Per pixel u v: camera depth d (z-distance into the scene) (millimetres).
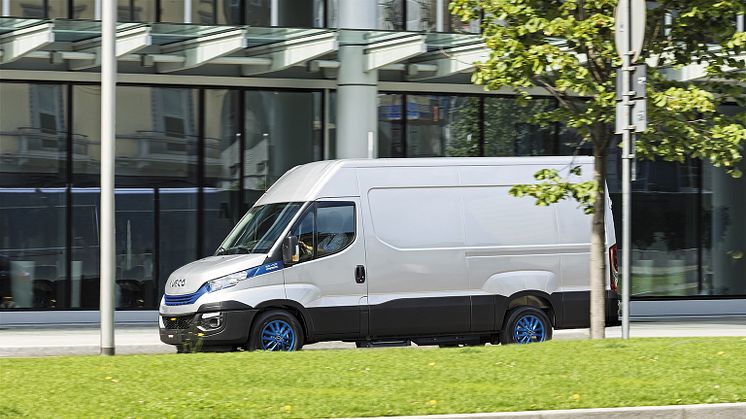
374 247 39625
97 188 55219
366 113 54406
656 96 36469
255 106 56906
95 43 51625
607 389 25891
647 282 61312
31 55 51125
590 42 36594
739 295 62531
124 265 55500
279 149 57219
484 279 40750
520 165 41719
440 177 40781
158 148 55750
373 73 54500
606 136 38656
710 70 38844
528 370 28297
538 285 41281
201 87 56094
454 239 40500
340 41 53719
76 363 29844
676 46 39219
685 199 61750
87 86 55031
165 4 55688
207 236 56375
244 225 41031
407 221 40156
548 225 41562
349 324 39188
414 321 39812
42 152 54625
